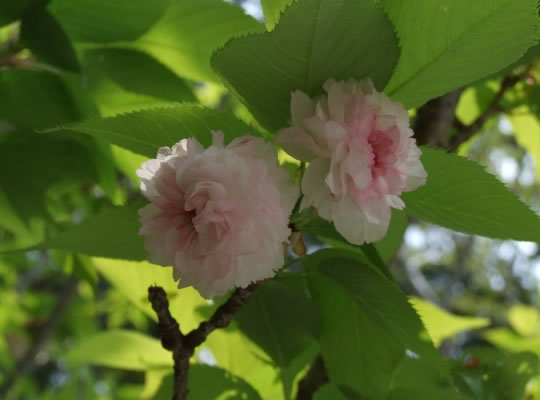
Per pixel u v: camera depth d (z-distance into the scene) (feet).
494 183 0.99
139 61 1.48
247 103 1.02
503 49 0.99
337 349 1.15
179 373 1.05
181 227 0.93
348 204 0.93
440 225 1.08
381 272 1.08
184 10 1.44
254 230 0.92
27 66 1.47
